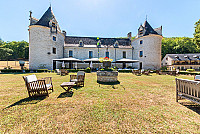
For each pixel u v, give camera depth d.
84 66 23.41
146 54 22.19
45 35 19.20
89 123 2.22
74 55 23.16
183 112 2.77
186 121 2.32
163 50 43.56
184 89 3.29
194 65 32.22
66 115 2.57
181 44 40.75
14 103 3.33
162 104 3.33
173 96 4.20
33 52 18.53
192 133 1.92
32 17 20.22
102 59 8.34
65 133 1.91
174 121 2.32
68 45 23.52
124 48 24.70
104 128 2.06
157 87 5.82
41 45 18.84
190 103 3.41
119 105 3.21
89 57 23.81
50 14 20.95
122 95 4.25
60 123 2.22
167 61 36.94
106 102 3.46
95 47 23.73
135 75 12.84
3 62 36.94
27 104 3.26
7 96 4.07
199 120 2.37
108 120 2.34
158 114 2.65
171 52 43.12
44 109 2.90
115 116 2.52
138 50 23.86
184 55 35.12
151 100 3.70
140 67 23.53
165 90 5.17
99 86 5.95
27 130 1.99
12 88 5.41
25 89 5.22
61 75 11.98
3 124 2.17
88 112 2.72
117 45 25.48
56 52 20.72
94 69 22.27
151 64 21.62
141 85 6.36
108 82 7.30
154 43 21.69
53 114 2.61
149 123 2.24
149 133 1.92
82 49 23.53
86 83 6.88
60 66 22.02
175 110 2.89
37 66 18.53
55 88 5.47
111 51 24.42
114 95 4.24
